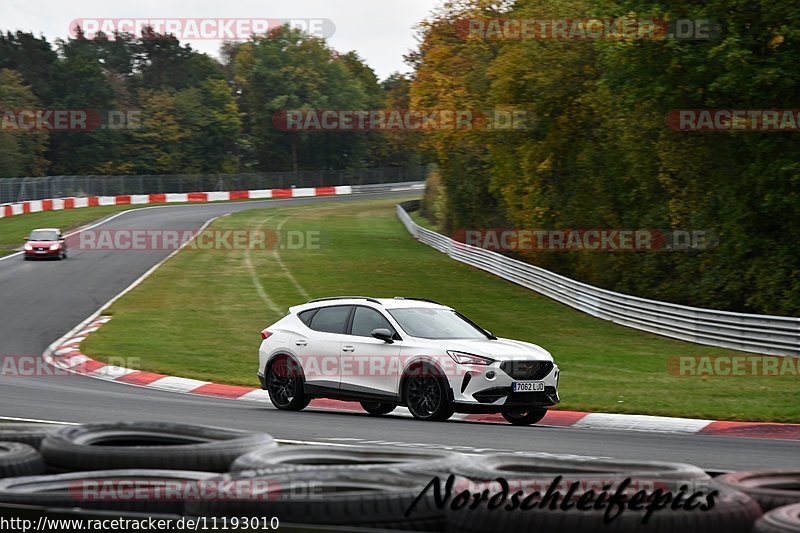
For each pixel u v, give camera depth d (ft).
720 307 173.37
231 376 107.96
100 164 560.20
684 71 160.56
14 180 411.54
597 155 207.41
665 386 97.40
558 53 206.28
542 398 74.74
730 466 52.39
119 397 87.40
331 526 24.72
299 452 30.30
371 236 349.00
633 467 28.02
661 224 189.37
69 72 564.71
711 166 171.94
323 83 648.79
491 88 224.94
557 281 192.95
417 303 81.30
